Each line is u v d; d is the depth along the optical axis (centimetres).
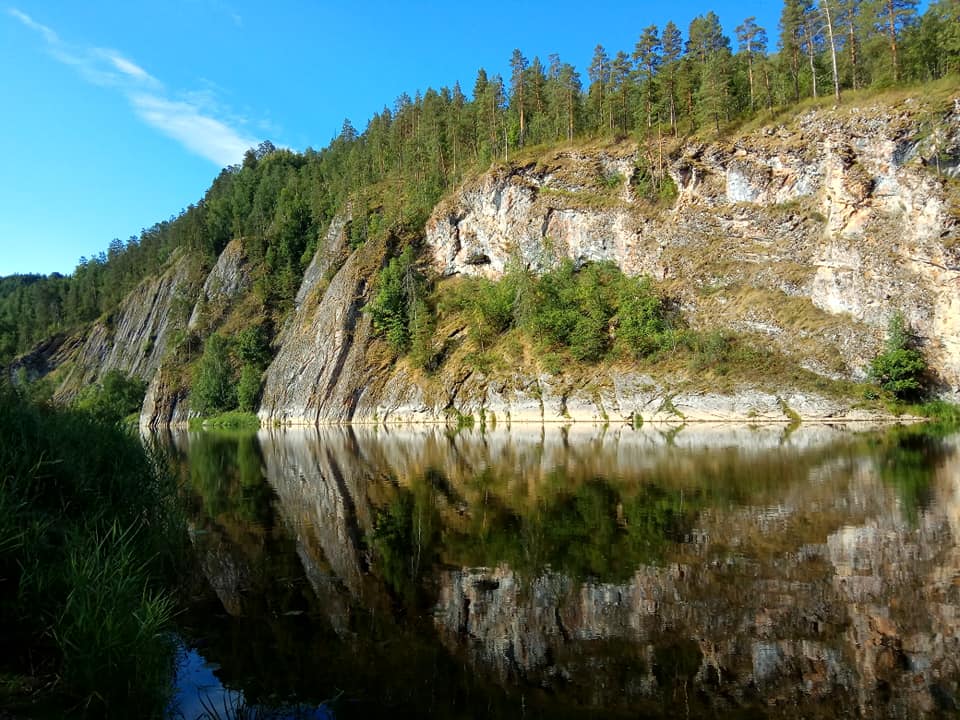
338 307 11000
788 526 1830
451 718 877
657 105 9138
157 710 879
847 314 6394
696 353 6912
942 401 5719
